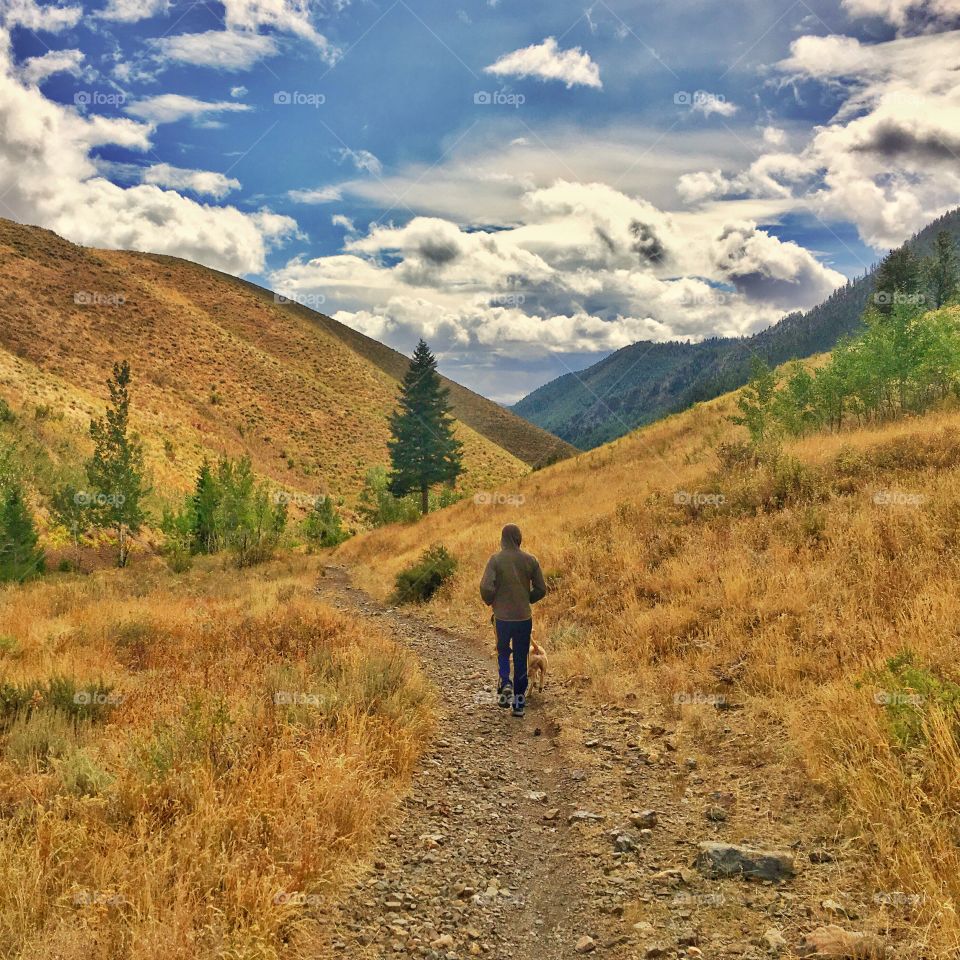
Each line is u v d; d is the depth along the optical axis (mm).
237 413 102188
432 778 5609
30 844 3758
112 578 24078
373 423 121938
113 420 38156
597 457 35344
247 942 3111
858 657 6195
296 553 36500
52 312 97125
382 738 5781
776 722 5895
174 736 5172
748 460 15609
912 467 11594
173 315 119438
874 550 8484
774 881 3803
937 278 70125
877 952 3018
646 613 9172
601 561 12289
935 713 4344
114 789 4461
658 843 4410
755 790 4938
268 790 4379
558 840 4617
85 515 37781
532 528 18203
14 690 6219
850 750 4703
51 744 5270
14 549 29172
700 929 3461
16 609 12469
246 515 35875
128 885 3441
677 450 28188
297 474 94000
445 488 71000
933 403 18906
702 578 9812
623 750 6047
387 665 7648
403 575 16250
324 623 10742
